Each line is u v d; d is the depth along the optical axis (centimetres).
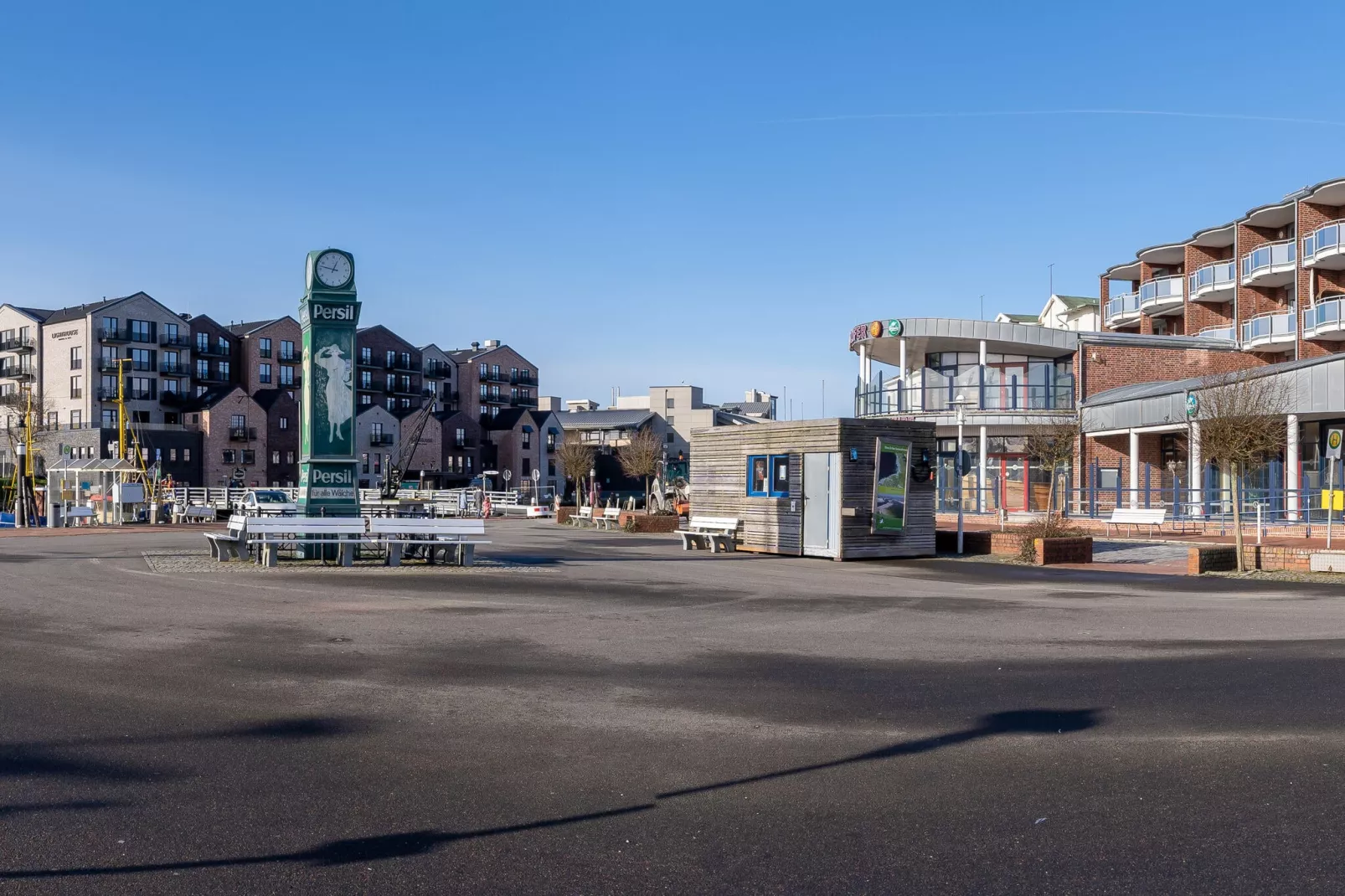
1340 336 4309
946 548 2514
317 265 2022
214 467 8550
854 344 4300
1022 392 4112
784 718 795
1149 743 730
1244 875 497
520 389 11725
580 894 471
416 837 540
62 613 1273
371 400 10138
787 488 2406
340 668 955
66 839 532
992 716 803
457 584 1653
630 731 751
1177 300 5344
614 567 2020
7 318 8856
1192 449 3203
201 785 618
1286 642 1144
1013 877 494
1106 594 1631
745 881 487
